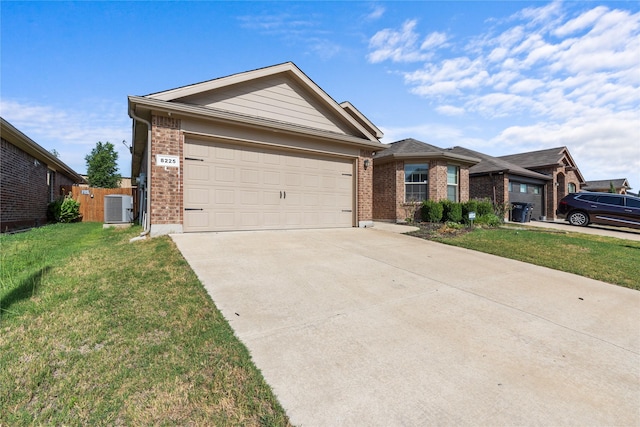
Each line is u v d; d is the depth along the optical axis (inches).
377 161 557.6
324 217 378.6
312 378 90.4
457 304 155.4
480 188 677.3
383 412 77.6
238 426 70.1
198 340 105.2
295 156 356.5
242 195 318.3
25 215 442.3
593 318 145.9
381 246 282.0
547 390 90.0
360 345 111.0
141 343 101.7
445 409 79.8
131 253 217.0
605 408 83.0
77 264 192.2
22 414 70.1
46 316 118.9
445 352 109.1
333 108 377.7
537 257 263.7
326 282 176.1
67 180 722.2
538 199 765.3
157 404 74.7
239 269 187.5
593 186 1605.6
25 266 190.7
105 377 84.0
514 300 164.9
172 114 274.2
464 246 299.4
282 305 141.9
